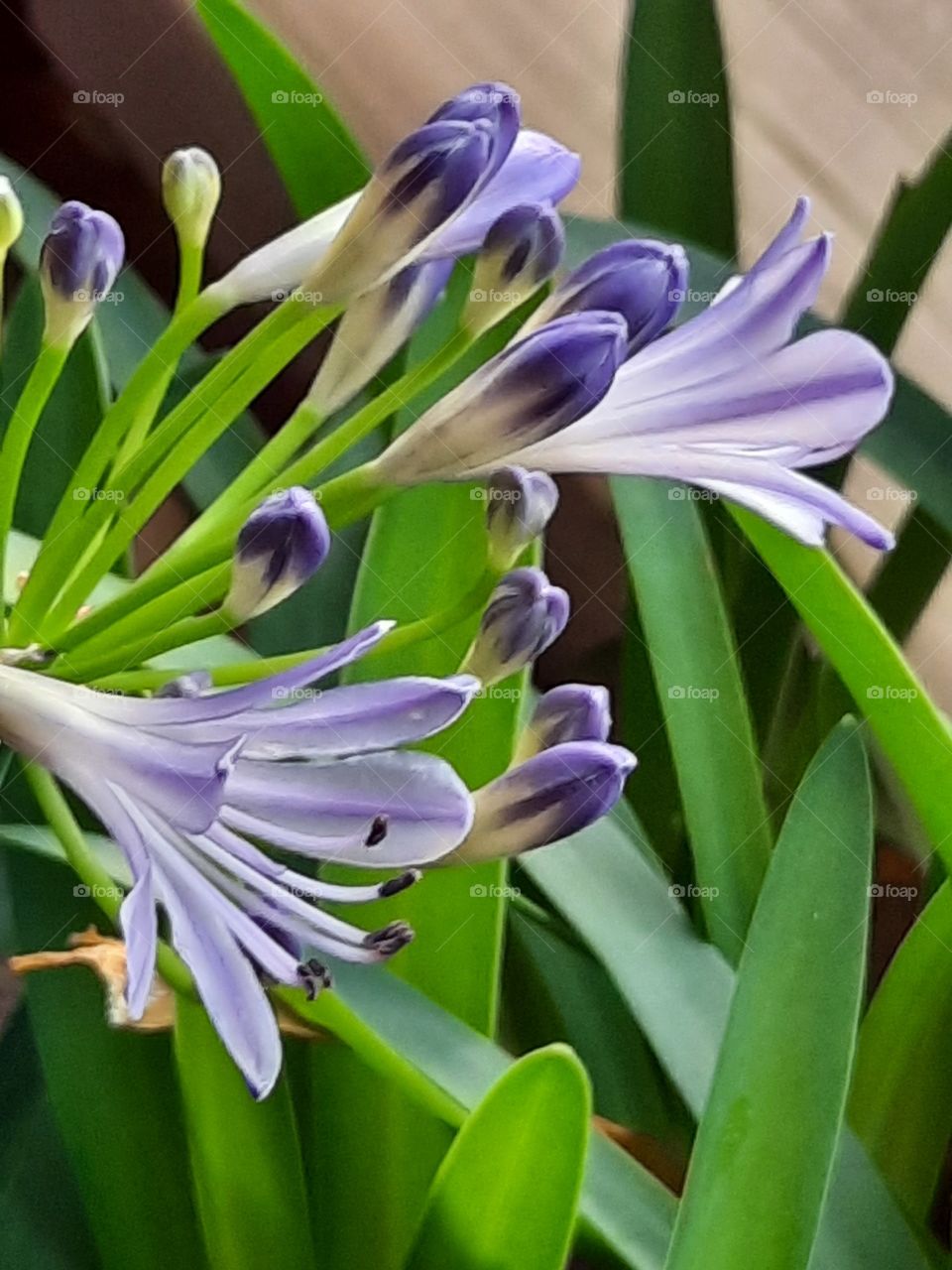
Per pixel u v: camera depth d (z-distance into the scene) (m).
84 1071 0.21
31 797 0.22
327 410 0.18
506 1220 0.18
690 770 0.25
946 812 0.21
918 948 0.23
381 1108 0.21
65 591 0.17
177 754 0.15
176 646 0.17
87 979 0.21
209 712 0.15
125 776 0.15
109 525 0.19
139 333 0.27
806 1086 0.18
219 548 0.17
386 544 0.22
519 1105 0.17
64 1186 0.22
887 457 0.26
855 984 0.19
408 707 0.15
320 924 0.17
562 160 0.18
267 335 0.17
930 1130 0.24
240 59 0.26
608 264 0.17
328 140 0.26
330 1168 0.21
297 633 0.26
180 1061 0.19
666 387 0.18
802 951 0.19
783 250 0.17
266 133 0.26
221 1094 0.20
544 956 0.26
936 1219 0.26
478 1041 0.21
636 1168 0.21
